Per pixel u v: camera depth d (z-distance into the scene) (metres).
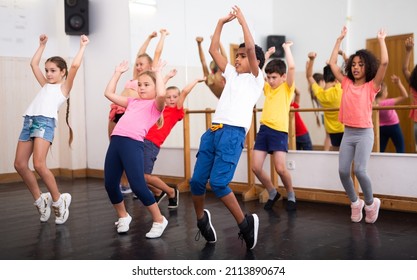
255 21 8.04
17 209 4.46
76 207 4.53
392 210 4.20
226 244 3.20
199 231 3.27
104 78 6.62
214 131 2.95
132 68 6.32
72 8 6.53
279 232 3.51
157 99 3.26
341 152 3.72
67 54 6.67
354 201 3.79
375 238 3.32
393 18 7.16
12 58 6.44
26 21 6.55
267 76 4.32
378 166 4.30
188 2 6.92
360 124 3.59
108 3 6.52
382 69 3.49
